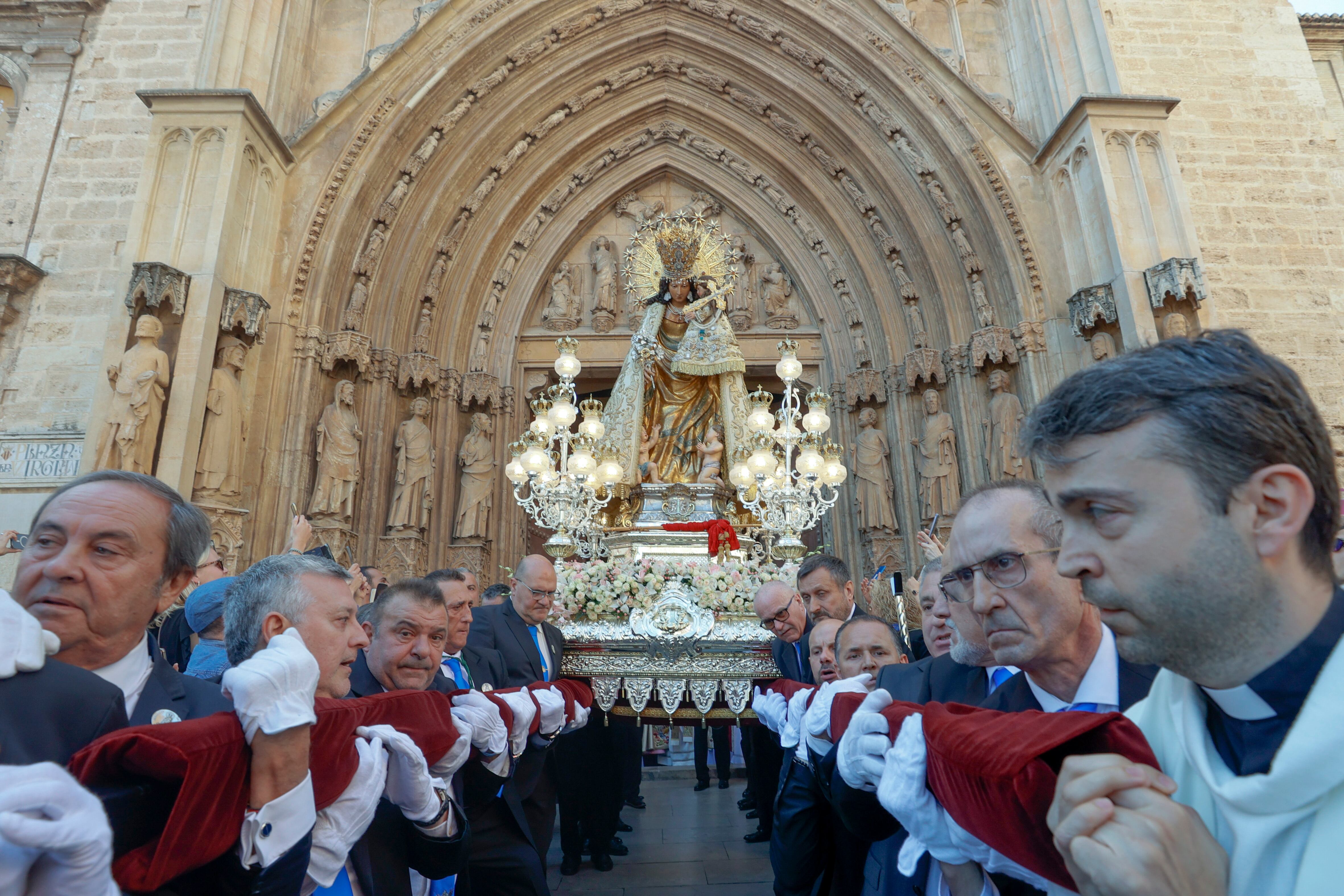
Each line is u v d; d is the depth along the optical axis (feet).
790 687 13.50
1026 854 4.12
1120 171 36.91
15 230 39.99
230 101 36.19
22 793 3.33
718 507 28.81
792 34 46.85
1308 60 43.96
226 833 4.76
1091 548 3.46
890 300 46.06
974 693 8.36
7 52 43.70
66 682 5.05
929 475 41.32
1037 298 39.47
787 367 24.50
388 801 8.53
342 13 47.03
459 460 44.24
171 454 31.09
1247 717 3.24
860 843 11.38
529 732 12.84
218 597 12.14
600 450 28.78
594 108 50.47
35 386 37.45
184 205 34.55
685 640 18.42
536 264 49.49
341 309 40.86
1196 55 43.88
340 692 8.27
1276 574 3.11
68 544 6.68
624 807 29.01
